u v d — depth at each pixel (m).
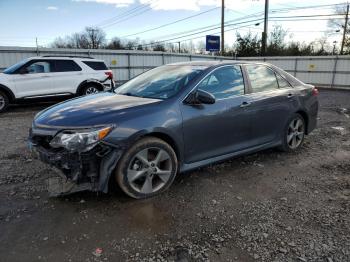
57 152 3.06
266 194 3.61
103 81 11.91
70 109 3.46
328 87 24.62
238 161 4.70
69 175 3.08
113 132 3.07
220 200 3.43
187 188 3.71
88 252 2.51
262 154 5.08
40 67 10.64
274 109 4.66
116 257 2.46
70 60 11.25
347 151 5.36
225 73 4.18
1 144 5.60
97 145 3.00
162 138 3.54
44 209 3.16
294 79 5.27
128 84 4.49
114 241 2.66
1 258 2.42
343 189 3.78
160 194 3.52
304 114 5.28
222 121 3.95
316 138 6.26
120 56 20.20
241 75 4.36
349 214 3.17
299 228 2.90
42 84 10.61
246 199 3.47
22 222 2.92
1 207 3.19
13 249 2.53
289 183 3.94
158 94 3.79
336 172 4.35
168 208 3.22
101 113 3.23
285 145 5.04
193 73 3.95
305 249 2.59
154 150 3.41
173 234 2.78
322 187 3.83
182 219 3.02
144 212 3.13
